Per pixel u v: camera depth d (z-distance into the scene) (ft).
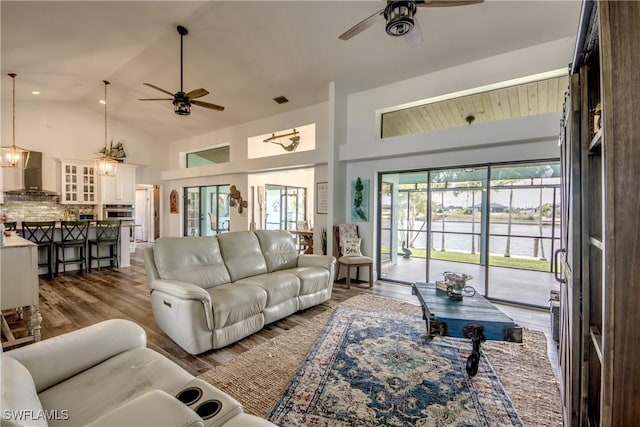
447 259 21.18
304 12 11.54
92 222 19.49
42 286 15.40
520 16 10.48
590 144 3.98
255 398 6.48
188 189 29.96
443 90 14.19
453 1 7.98
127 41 14.19
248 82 17.30
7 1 10.99
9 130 21.80
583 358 4.07
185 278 9.87
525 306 12.69
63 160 23.53
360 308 12.32
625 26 2.34
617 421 2.39
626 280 2.35
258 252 12.65
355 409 6.08
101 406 3.89
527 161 12.52
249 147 23.70
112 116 26.25
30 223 16.44
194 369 7.64
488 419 5.83
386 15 8.57
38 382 4.15
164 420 2.69
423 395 6.56
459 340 9.27
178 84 18.44
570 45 11.16
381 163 16.61
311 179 32.48
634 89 2.33
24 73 17.40
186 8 11.88
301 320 11.07
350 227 17.17
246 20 12.35
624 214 2.36
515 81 12.61
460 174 17.29
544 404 6.30
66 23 12.60
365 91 16.93
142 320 10.92
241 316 9.19
